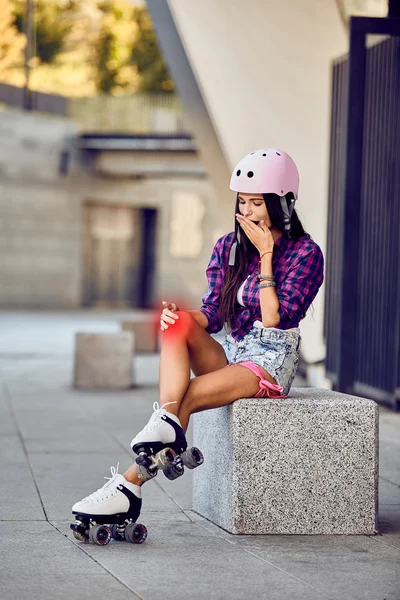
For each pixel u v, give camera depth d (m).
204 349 4.96
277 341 4.98
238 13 11.64
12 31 36.28
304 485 4.90
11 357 15.86
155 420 4.53
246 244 5.14
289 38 11.39
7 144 32.12
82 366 11.80
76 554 4.44
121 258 35.88
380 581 4.06
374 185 10.12
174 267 36.56
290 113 11.55
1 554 4.41
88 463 6.91
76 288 34.50
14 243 32.88
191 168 32.53
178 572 4.16
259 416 4.84
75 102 33.56
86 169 33.81
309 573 4.18
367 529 4.95
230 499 4.89
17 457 7.08
